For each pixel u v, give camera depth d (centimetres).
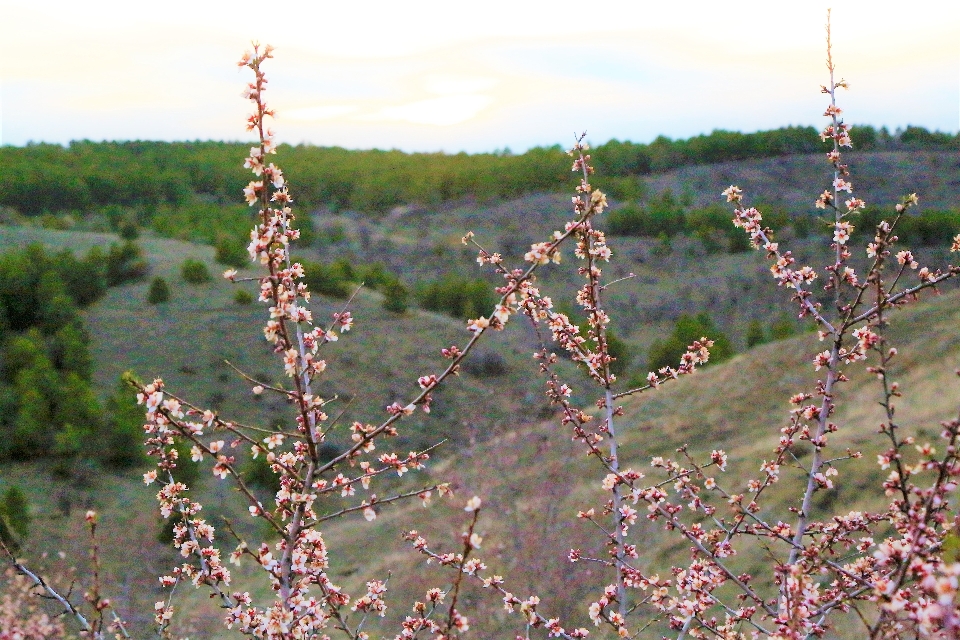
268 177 447
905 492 427
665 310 11562
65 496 4112
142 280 8994
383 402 6812
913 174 18375
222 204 19425
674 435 2739
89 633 446
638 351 10000
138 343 7594
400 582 1902
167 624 536
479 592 1645
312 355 477
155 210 17312
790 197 18388
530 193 19088
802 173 19425
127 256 9369
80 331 7306
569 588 1572
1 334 6931
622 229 15700
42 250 8394
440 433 5906
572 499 1841
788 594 478
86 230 13888
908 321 2877
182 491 528
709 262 13362
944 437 388
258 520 3634
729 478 2091
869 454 1842
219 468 457
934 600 339
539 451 1920
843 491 1734
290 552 469
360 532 2608
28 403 4922
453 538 1861
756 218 613
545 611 1543
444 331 8488
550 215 17500
